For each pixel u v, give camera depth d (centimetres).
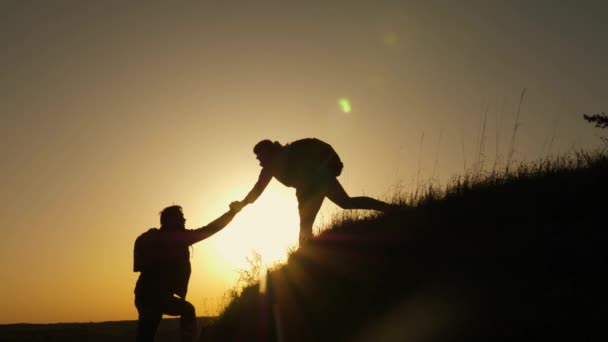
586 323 451
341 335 632
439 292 589
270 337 762
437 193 885
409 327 561
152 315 789
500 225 680
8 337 1797
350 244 800
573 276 521
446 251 663
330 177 948
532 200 712
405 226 777
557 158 847
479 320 512
